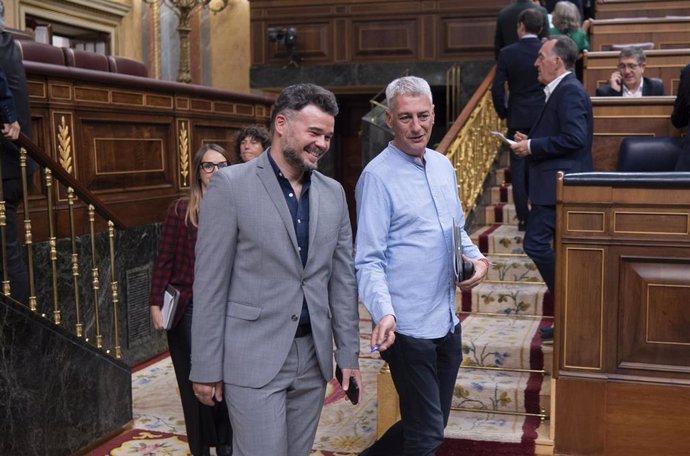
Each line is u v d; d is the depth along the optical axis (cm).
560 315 365
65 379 397
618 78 635
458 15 1044
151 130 597
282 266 250
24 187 389
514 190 575
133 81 559
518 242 561
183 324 357
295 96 246
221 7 1098
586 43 761
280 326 250
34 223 479
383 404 404
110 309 555
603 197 354
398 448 325
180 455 411
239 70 1145
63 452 396
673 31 823
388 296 280
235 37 1143
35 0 891
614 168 567
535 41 558
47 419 385
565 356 366
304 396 262
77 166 515
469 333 455
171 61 1136
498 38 685
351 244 275
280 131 251
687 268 350
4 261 377
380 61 1073
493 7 1032
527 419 401
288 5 1097
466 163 602
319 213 258
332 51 1088
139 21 1093
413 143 294
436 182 302
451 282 304
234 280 253
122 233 566
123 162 565
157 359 607
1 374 355
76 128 514
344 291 272
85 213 526
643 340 356
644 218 352
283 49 1104
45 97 484
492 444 377
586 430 364
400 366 299
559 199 360
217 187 251
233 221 249
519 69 560
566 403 366
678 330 351
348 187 1215
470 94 1048
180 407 491
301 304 253
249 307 250
